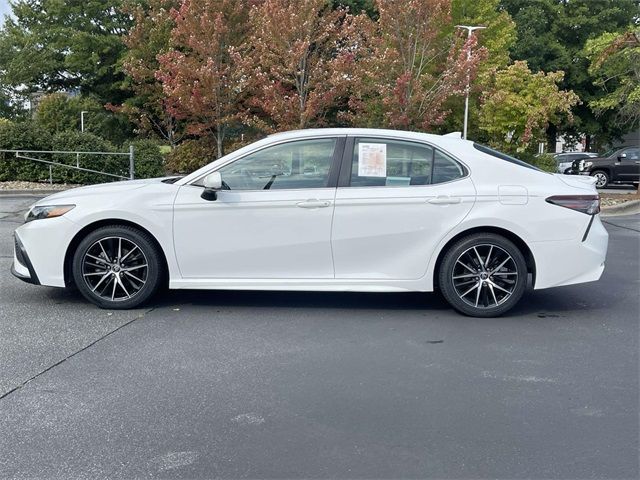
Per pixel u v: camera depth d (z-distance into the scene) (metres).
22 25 36.19
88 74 33.97
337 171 5.83
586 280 5.79
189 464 3.26
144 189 5.88
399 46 15.92
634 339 5.26
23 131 17.80
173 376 4.37
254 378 4.35
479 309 5.81
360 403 3.97
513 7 38.97
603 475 3.17
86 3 33.94
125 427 3.64
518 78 19.42
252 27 17.89
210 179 5.58
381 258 5.79
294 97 16.12
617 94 19.89
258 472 3.19
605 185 24.55
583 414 3.85
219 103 17.92
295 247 5.77
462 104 19.27
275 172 5.86
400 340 5.18
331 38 16.30
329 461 3.29
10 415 3.78
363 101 17.09
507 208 5.69
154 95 22.83
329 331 5.39
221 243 5.79
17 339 5.10
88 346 4.95
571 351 4.95
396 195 5.72
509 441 3.51
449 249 5.80
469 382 4.32
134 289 5.94
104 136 33.28
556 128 40.09
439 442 3.49
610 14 38.41
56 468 3.21
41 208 5.92
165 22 23.41
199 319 5.70
